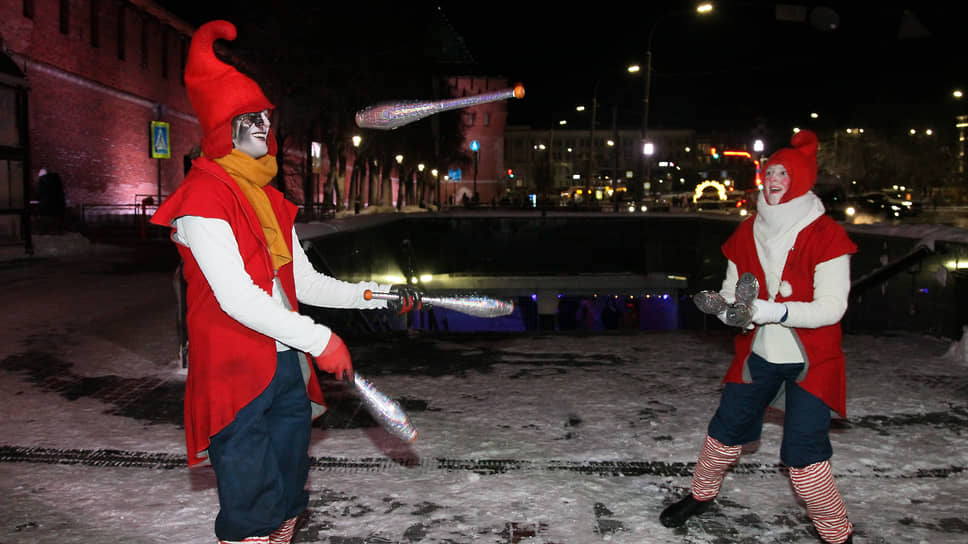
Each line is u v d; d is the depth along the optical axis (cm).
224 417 249
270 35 2947
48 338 821
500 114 9112
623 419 558
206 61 249
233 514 255
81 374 670
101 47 3334
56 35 2975
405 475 439
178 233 254
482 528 370
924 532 373
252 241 253
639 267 2355
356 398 598
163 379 655
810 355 330
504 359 767
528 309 2461
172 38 4122
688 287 2225
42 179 2100
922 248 883
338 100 3203
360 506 394
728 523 380
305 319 246
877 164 5809
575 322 2461
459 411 576
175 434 507
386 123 252
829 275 326
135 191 3697
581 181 12719
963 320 788
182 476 432
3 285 1260
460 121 6081
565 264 2394
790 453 336
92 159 3275
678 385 663
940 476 450
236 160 258
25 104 1605
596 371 717
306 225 909
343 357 249
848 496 419
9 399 589
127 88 3594
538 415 567
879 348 816
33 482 420
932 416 570
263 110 256
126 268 1552
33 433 505
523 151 13650
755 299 328
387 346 835
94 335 842
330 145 3584
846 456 482
